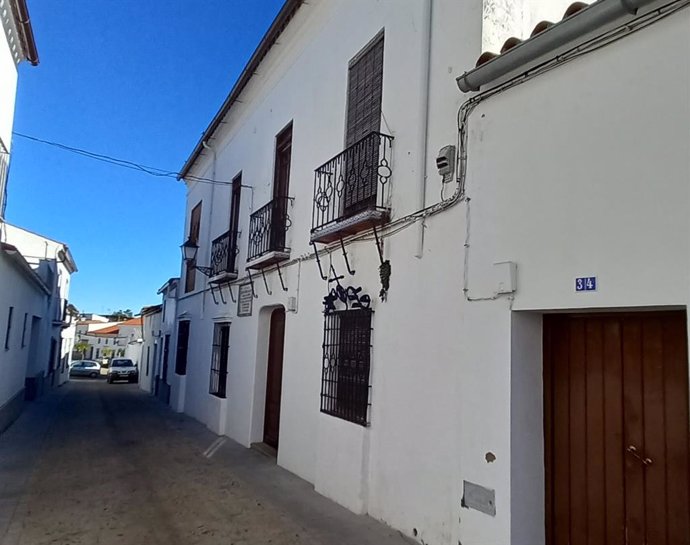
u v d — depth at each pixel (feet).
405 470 15.56
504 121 13.02
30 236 64.75
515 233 12.38
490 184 13.25
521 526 11.76
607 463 11.10
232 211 37.45
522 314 12.33
